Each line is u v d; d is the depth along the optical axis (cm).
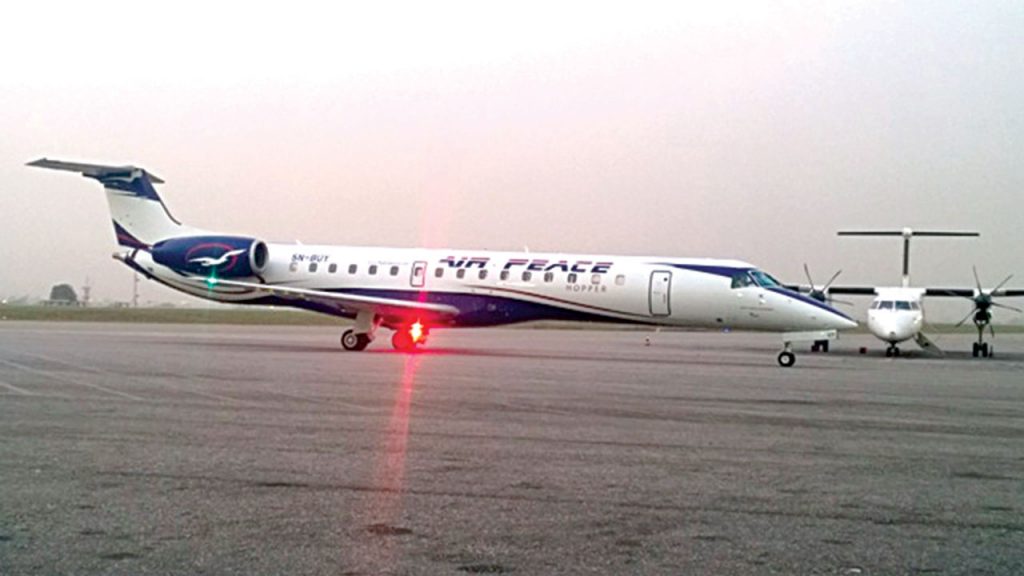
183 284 3497
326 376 2055
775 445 1164
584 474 960
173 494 849
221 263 3397
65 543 685
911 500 856
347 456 1046
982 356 3756
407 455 1057
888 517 790
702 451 1112
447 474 952
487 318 3262
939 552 687
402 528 738
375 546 685
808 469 1003
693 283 3062
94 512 779
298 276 3425
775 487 906
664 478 945
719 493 877
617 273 3144
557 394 1739
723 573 630
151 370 2153
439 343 4303
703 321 3080
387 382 1927
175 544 685
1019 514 806
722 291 3033
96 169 3556
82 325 5903
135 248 3612
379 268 3366
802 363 3020
